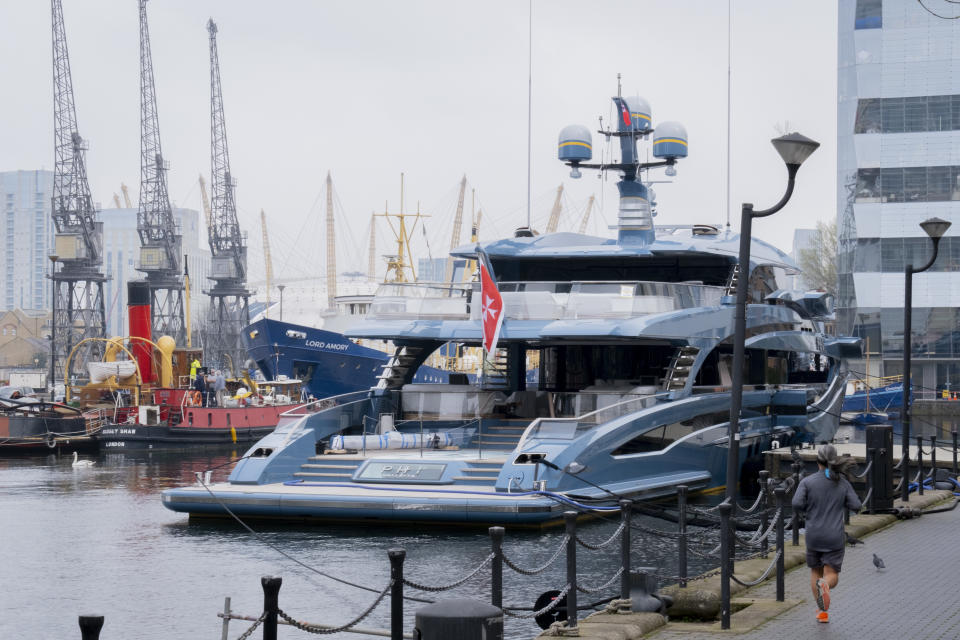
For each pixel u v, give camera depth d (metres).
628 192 33.66
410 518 24.27
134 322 57.50
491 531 11.79
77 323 141.38
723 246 33.03
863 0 83.81
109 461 46.91
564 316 29.38
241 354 164.25
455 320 31.12
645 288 28.97
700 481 29.77
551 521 24.59
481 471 26.23
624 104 33.47
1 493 33.91
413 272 74.19
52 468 43.41
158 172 153.38
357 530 24.67
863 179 83.69
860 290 83.62
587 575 19.61
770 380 36.28
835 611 14.02
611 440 26.22
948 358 81.88
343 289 168.00
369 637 15.43
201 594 18.42
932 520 23.94
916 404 76.06
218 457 49.12
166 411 52.75
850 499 13.92
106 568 20.75
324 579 19.55
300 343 57.94
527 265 36.12
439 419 31.17
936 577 16.52
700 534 20.41
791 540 20.14
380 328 31.05
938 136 82.31
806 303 36.44
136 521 27.03
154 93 152.25
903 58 83.00
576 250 32.72
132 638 15.58
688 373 29.36
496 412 31.20
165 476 39.75
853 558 18.39
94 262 137.50
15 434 49.06
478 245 32.94
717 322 30.41
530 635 15.27
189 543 23.52
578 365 34.19
